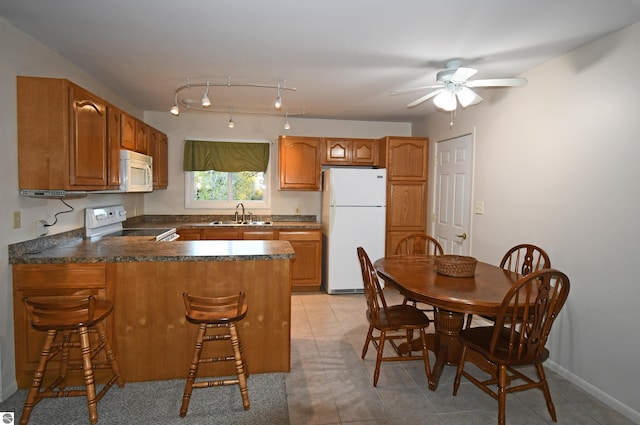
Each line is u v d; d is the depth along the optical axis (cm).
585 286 243
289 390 234
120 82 336
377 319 241
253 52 261
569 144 255
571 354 253
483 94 350
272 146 491
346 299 426
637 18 204
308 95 374
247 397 212
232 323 210
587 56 241
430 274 257
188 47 253
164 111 464
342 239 445
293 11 201
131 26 222
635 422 208
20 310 225
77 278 229
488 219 346
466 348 229
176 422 201
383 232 453
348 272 448
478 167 361
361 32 227
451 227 414
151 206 475
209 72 305
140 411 210
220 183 493
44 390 218
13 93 222
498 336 216
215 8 199
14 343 226
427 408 218
